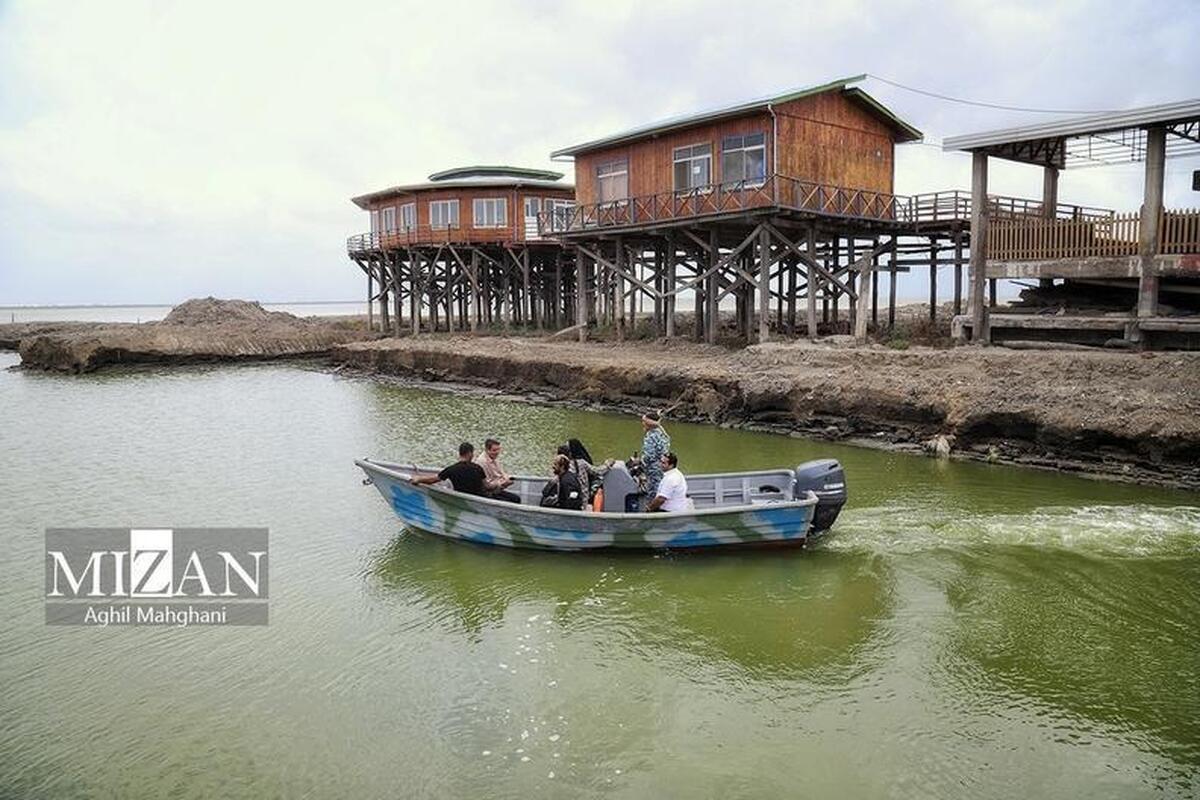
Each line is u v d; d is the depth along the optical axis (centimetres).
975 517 1265
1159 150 1836
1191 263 1811
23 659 911
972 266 2175
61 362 3938
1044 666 839
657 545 1134
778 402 1989
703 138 2695
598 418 2294
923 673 831
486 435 2088
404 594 1065
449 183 4019
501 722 768
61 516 1434
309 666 883
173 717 789
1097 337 1978
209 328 4678
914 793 656
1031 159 2264
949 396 1722
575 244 3181
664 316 3250
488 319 4475
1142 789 653
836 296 3281
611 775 686
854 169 2775
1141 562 1081
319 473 1734
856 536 1198
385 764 708
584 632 945
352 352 3794
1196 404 1455
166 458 1902
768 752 712
